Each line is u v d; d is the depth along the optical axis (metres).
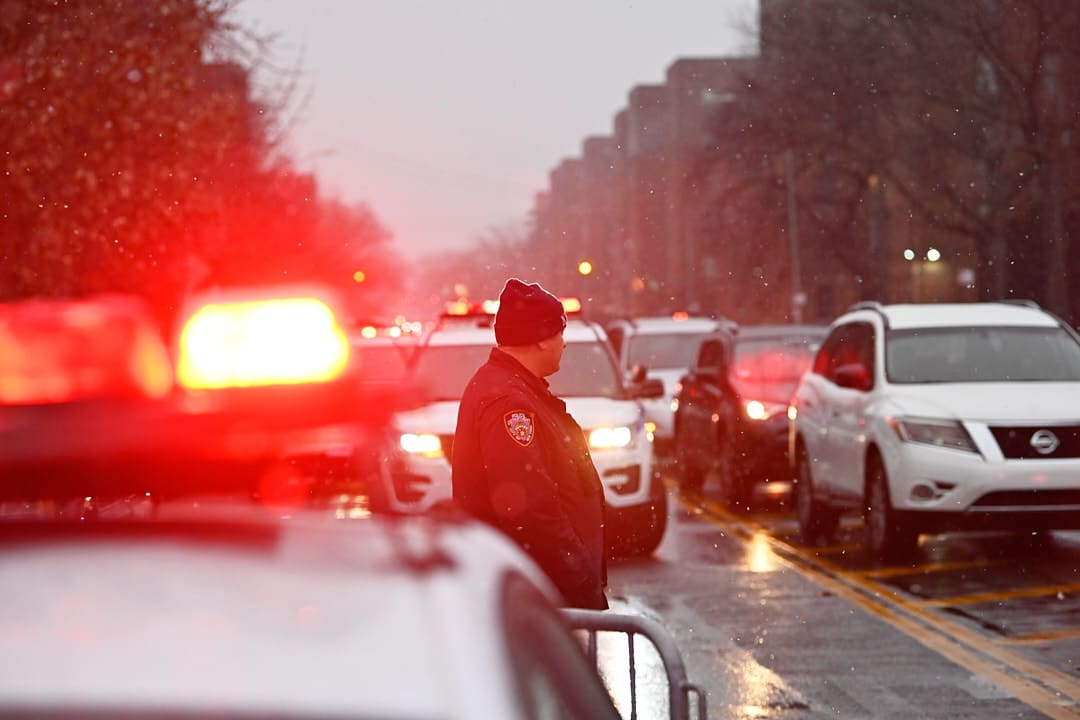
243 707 2.92
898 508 36.91
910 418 36.94
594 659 13.86
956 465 36.19
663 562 38.53
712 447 54.62
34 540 3.69
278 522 3.93
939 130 131.50
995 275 136.12
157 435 3.15
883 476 37.59
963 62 123.94
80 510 3.63
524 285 14.59
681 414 59.91
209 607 3.34
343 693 3.02
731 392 52.31
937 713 21.70
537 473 13.92
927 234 172.12
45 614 3.25
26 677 2.96
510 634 3.81
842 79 139.62
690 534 44.62
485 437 14.05
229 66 50.88
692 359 73.06
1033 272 140.00
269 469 3.22
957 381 39.19
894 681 23.98
